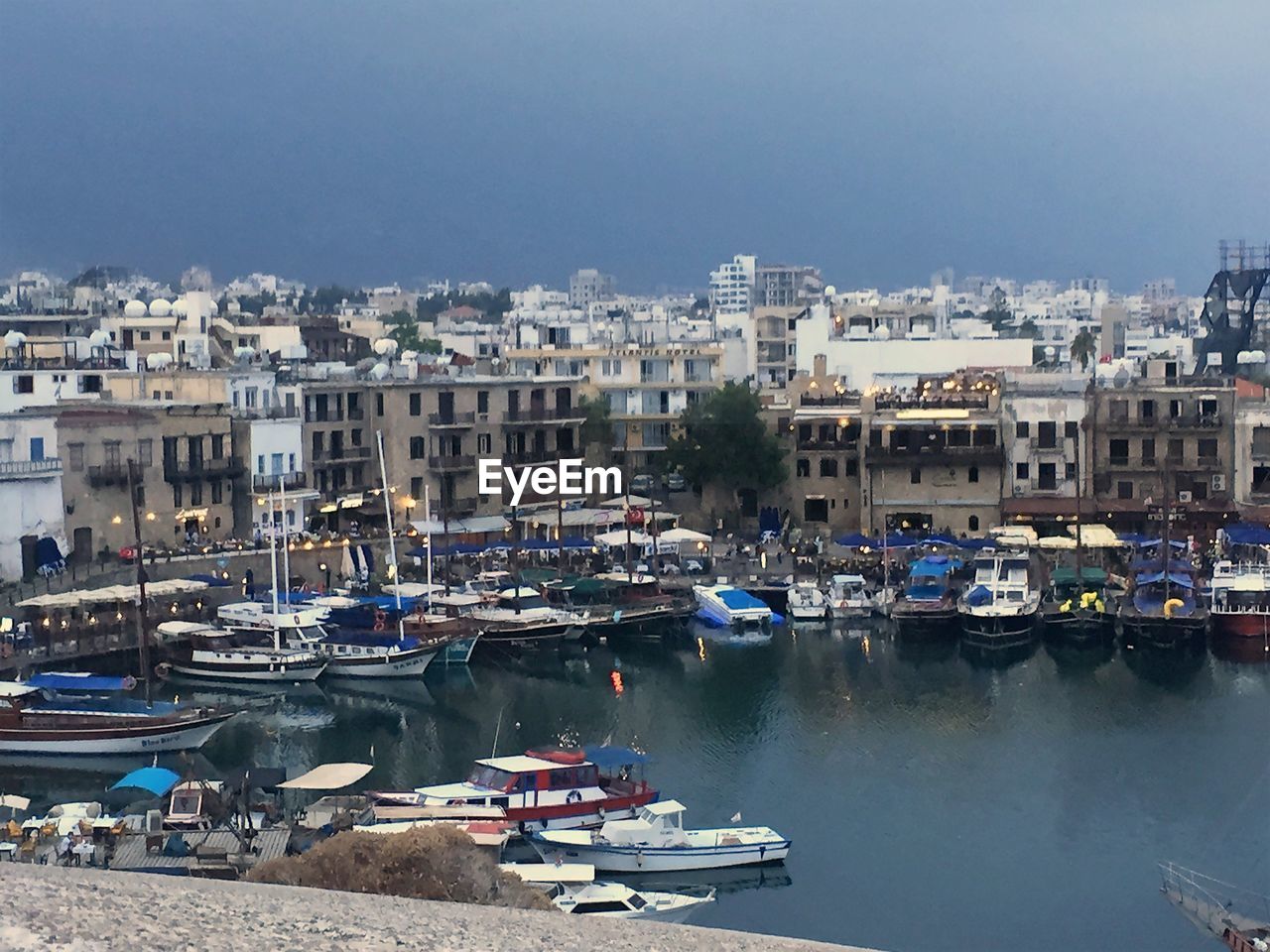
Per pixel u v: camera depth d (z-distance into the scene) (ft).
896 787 365.40
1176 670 472.44
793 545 621.31
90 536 539.70
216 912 136.26
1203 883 311.27
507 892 242.78
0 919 128.36
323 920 138.00
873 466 641.40
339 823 304.09
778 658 490.90
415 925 140.05
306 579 555.28
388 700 443.73
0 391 587.68
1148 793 361.10
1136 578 534.37
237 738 404.57
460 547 574.97
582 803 334.24
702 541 600.80
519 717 425.28
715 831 324.19
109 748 383.45
